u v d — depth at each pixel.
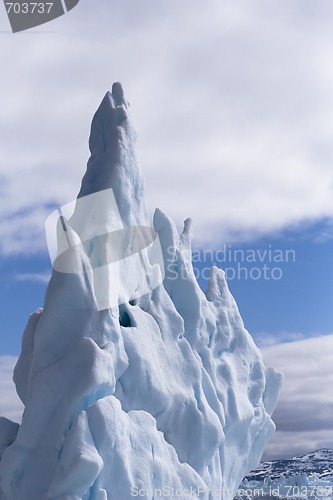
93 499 13.73
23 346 16.47
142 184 17.12
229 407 17.53
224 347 18.38
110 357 14.45
